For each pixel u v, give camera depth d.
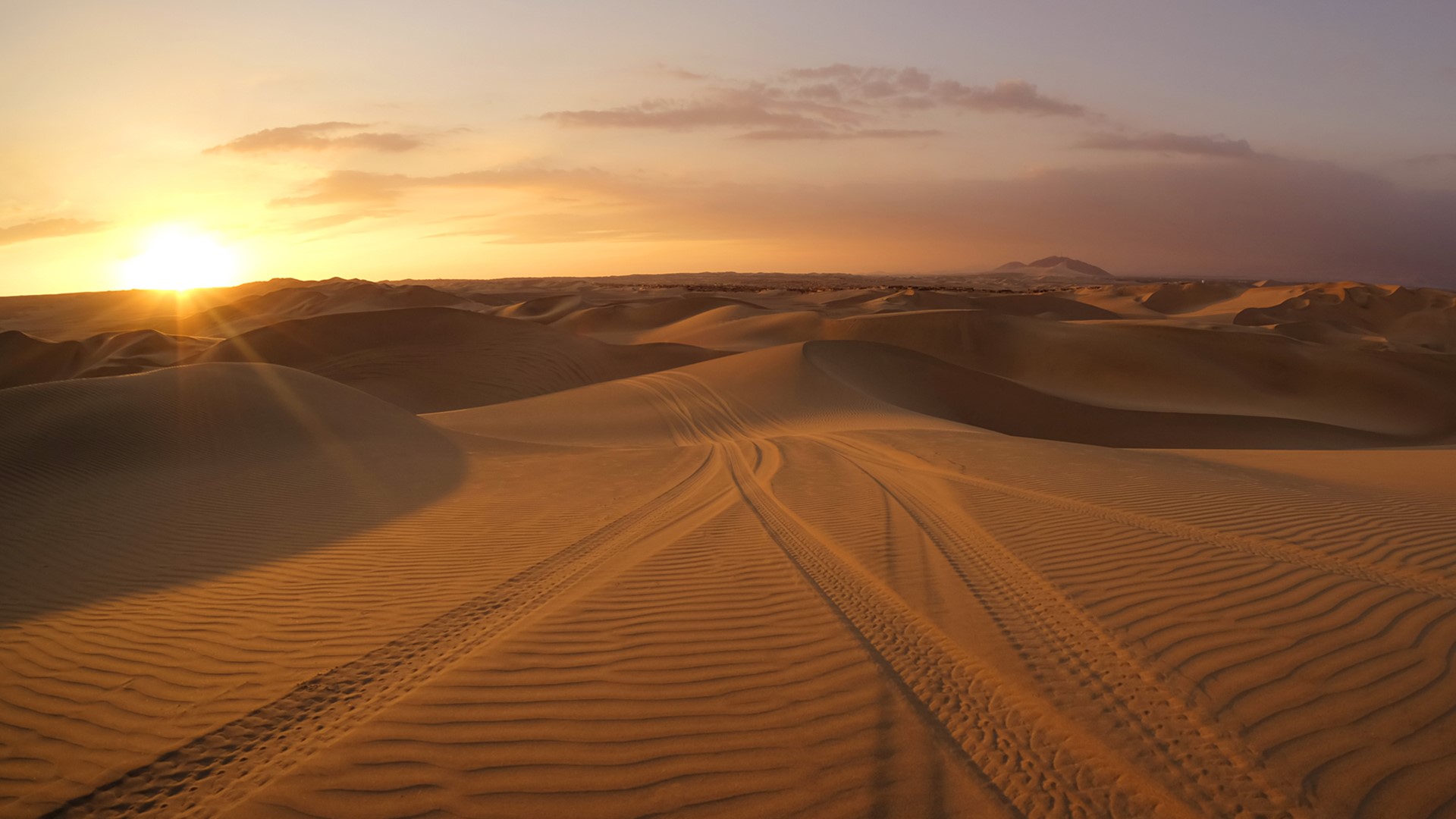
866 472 12.98
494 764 4.31
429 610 6.79
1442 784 3.93
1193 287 128.25
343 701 5.16
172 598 7.43
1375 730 4.38
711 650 5.63
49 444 13.89
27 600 7.57
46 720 5.11
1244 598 6.23
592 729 4.63
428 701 4.98
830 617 6.16
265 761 4.51
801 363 31.91
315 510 11.15
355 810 3.97
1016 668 5.25
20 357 56.38
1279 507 9.34
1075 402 34.41
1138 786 4.03
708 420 25.62
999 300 104.19
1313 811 3.80
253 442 15.48
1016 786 4.06
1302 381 44.41
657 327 85.00
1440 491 11.11
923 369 35.72
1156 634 5.68
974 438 17.34
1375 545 7.62
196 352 55.31
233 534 9.82
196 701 5.26
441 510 11.06
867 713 4.74
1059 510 9.41
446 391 42.75
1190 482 11.20
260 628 6.53
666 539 8.89
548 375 46.44
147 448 14.39
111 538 9.66
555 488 12.57
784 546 8.35
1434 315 93.62
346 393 19.73
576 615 6.36
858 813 3.88
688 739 4.52
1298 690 4.82
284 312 105.88
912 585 6.89
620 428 24.45
